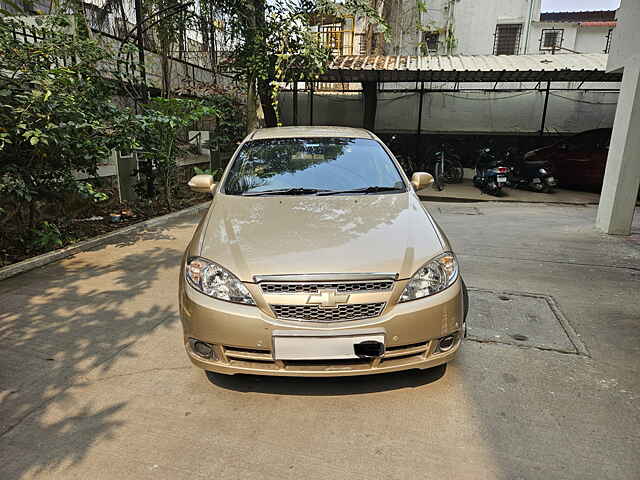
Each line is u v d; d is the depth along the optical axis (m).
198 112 6.56
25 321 3.19
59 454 1.95
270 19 7.56
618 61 5.88
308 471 1.86
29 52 4.25
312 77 8.17
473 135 12.64
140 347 2.85
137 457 1.93
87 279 4.01
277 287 2.11
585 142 10.42
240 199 2.97
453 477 1.83
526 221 6.88
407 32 15.91
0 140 3.65
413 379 2.50
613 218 5.82
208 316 2.15
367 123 12.20
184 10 7.54
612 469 1.86
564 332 3.08
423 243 2.39
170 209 6.91
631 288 3.92
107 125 4.91
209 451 1.97
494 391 2.40
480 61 10.58
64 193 4.73
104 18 7.15
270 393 2.39
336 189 3.13
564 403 2.30
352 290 2.11
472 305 3.52
